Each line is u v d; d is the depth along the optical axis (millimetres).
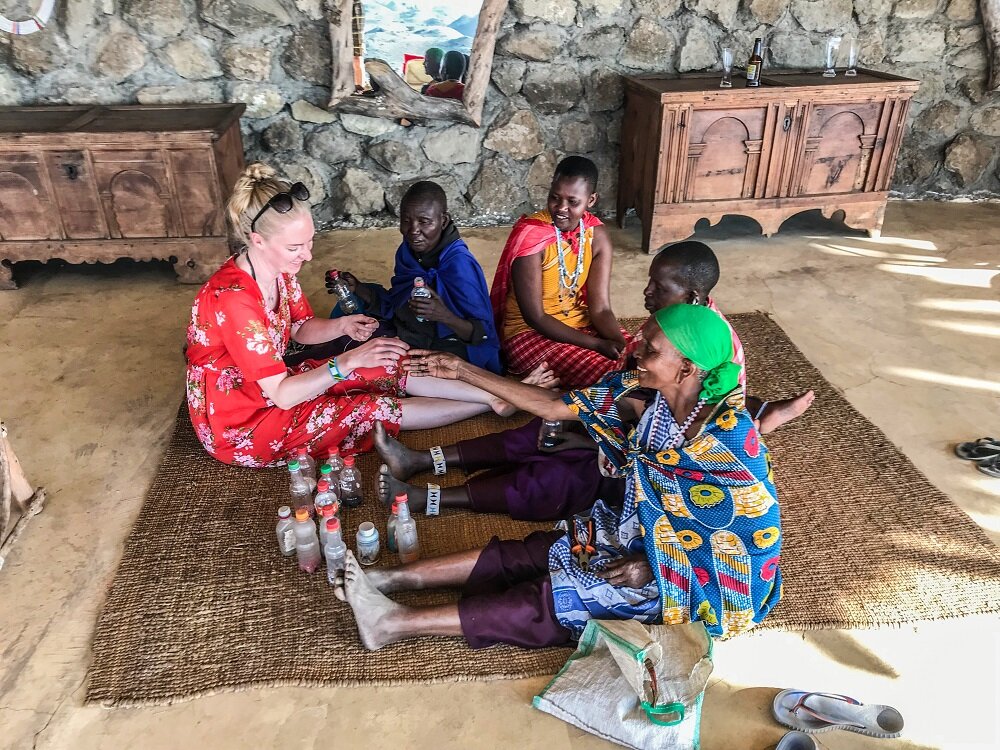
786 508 2637
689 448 1873
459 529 2527
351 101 4551
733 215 4969
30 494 2605
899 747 1875
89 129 3859
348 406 2771
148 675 2037
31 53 4297
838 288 4230
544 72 4750
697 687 1861
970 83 5152
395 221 4992
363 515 2596
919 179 5414
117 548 2465
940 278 4332
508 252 3184
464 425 3053
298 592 2299
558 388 3178
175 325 3814
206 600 2262
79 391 3266
